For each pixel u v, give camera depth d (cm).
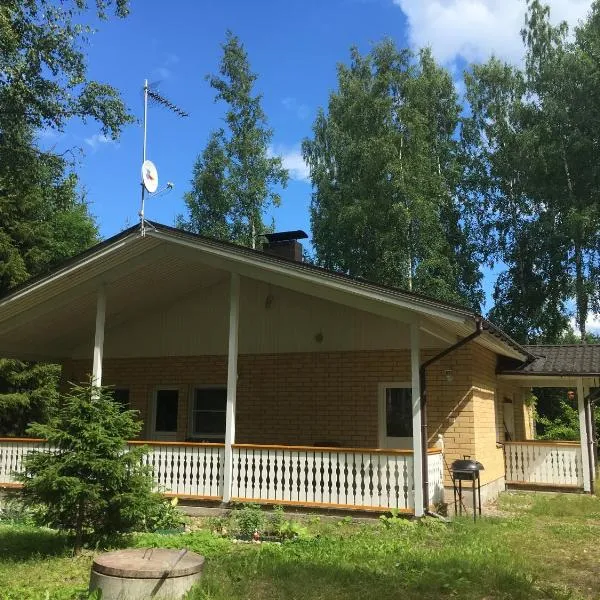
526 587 582
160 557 572
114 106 1731
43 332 1352
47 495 736
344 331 1240
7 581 622
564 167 2727
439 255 2658
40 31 1576
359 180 2711
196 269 1239
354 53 3012
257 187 3014
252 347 1309
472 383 1134
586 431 1422
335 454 983
